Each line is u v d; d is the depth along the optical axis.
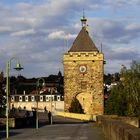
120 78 85.12
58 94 165.00
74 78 112.12
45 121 79.75
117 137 21.97
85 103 111.31
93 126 60.47
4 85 64.88
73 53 112.50
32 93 170.25
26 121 63.31
